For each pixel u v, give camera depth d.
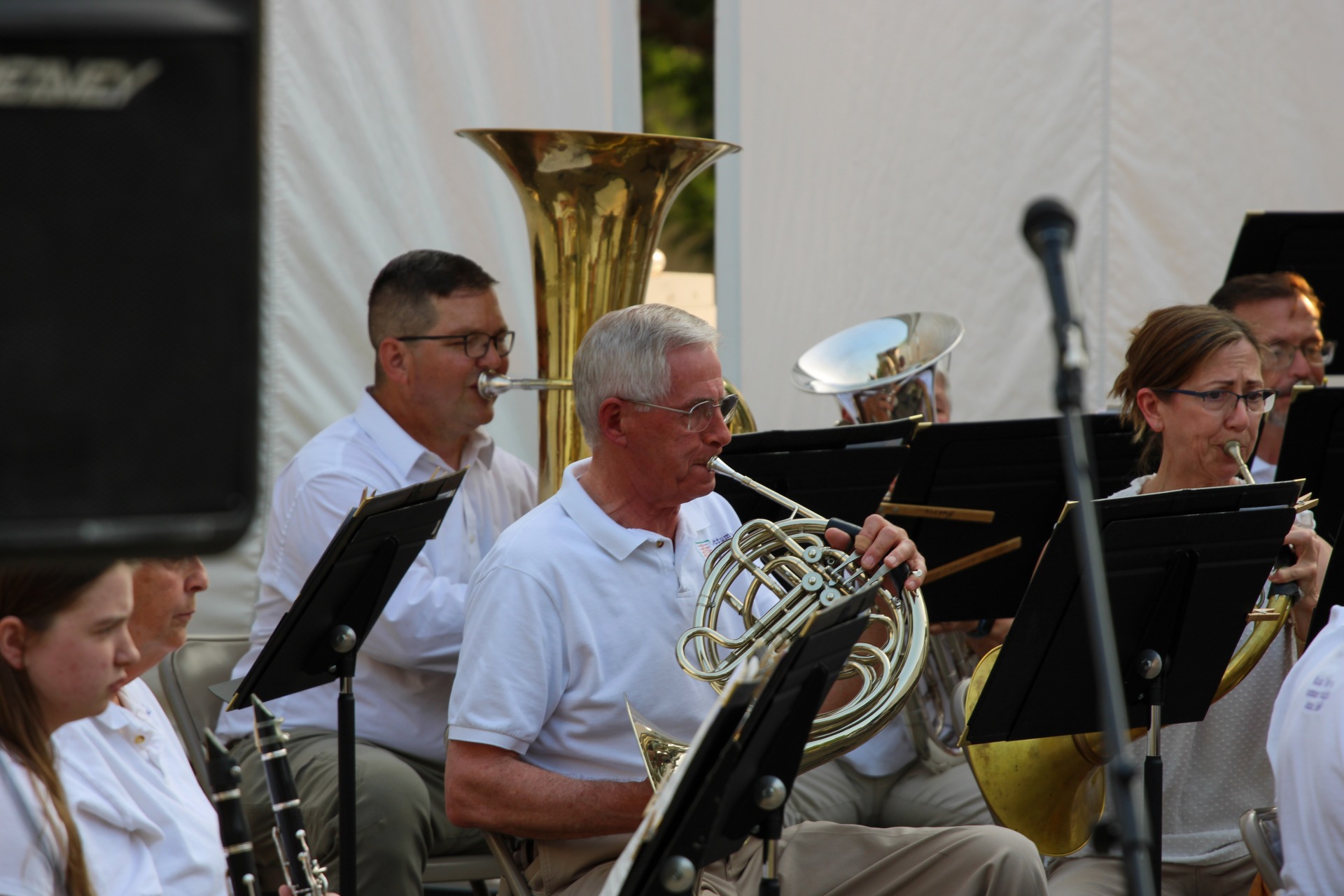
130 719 7.67
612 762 9.28
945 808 12.86
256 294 3.17
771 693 6.39
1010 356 18.50
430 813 11.42
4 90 2.97
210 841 7.73
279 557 12.62
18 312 3.02
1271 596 10.09
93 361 3.07
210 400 3.14
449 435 13.27
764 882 7.00
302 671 9.33
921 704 12.89
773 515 11.21
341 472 12.59
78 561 3.12
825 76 17.84
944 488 12.12
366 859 10.94
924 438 11.83
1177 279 18.83
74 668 6.66
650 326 9.43
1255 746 10.85
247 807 11.61
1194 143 18.69
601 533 9.44
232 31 3.09
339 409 15.81
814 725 8.41
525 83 16.45
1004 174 18.30
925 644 8.80
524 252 16.72
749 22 17.61
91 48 3.01
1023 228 5.62
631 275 13.26
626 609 9.36
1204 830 10.84
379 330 13.10
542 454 13.40
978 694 9.60
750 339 17.88
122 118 3.05
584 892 9.02
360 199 15.68
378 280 13.22
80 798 7.05
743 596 10.06
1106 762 9.80
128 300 3.08
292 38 15.27
